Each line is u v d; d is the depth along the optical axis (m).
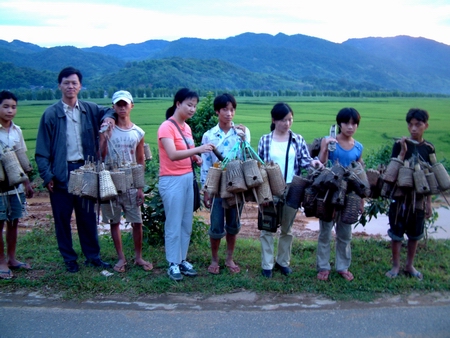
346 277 5.21
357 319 4.29
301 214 10.05
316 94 136.62
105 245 6.53
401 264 5.72
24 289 4.95
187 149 5.05
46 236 7.01
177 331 4.06
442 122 37.72
